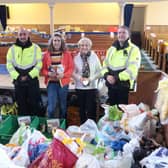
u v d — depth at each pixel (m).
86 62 3.12
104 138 2.07
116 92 3.01
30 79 3.11
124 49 2.90
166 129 2.24
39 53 3.13
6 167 1.33
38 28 12.98
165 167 1.53
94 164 1.45
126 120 2.36
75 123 3.56
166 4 12.44
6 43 4.74
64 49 3.14
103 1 5.14
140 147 1.92
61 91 3.18
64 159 1.43
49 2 5.38
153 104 3.20
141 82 3.38
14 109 3.62
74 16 12.86
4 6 9.26
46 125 2.65
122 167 1.59
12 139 1.96
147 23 12.70
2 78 4.13
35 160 1.54
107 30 12.74
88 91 3.16
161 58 6.03
